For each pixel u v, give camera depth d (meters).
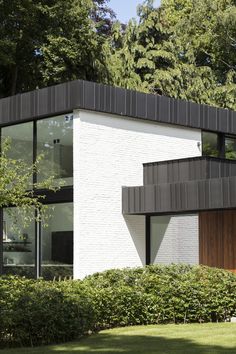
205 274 12.73
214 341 9.41
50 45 32.03
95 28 37.34
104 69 34.75
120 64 36.38
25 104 17.56
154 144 18.27
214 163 17.27
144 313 11.89
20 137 18.03
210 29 39.38
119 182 17.31
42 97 17.14
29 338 9.55
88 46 33.56
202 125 19.45
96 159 16.77
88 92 16.50
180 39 39.66
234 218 16.23
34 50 32.75
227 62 41.19
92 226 16.61
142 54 37.69
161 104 18.34
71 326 9.93
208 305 12.36
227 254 16.38
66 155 16.83
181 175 17.41
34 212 16.78
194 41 40.16
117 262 17.14
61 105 16.64
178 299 12.14
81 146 16.41
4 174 12.75
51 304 9.86
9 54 30.97
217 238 16.66
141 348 8.88
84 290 11.23
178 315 12.11
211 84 38.75
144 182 17.91
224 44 39.34
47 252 17.16
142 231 17.86
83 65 33.88
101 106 16.80
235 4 38.56
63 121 16.97
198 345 9.05
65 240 16.78
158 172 17.81
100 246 16.77
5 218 18.08
